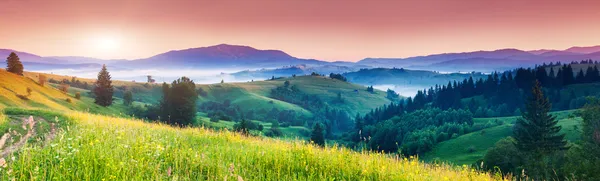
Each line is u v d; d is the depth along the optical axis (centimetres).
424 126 16100
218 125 11612
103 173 782
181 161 941
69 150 938
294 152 1106
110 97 12200
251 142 1445
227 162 947
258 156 1049
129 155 918
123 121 1970
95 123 1697
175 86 8469
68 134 1266
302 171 953
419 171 1038
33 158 855
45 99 9306
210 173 870
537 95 8794
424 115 17388
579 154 4203
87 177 741
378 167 1001
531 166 5131
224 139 1460
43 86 10938
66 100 10488
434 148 12206
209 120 13512
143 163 884
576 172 3669
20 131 1444
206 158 972
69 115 2142
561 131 10194
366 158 1125
